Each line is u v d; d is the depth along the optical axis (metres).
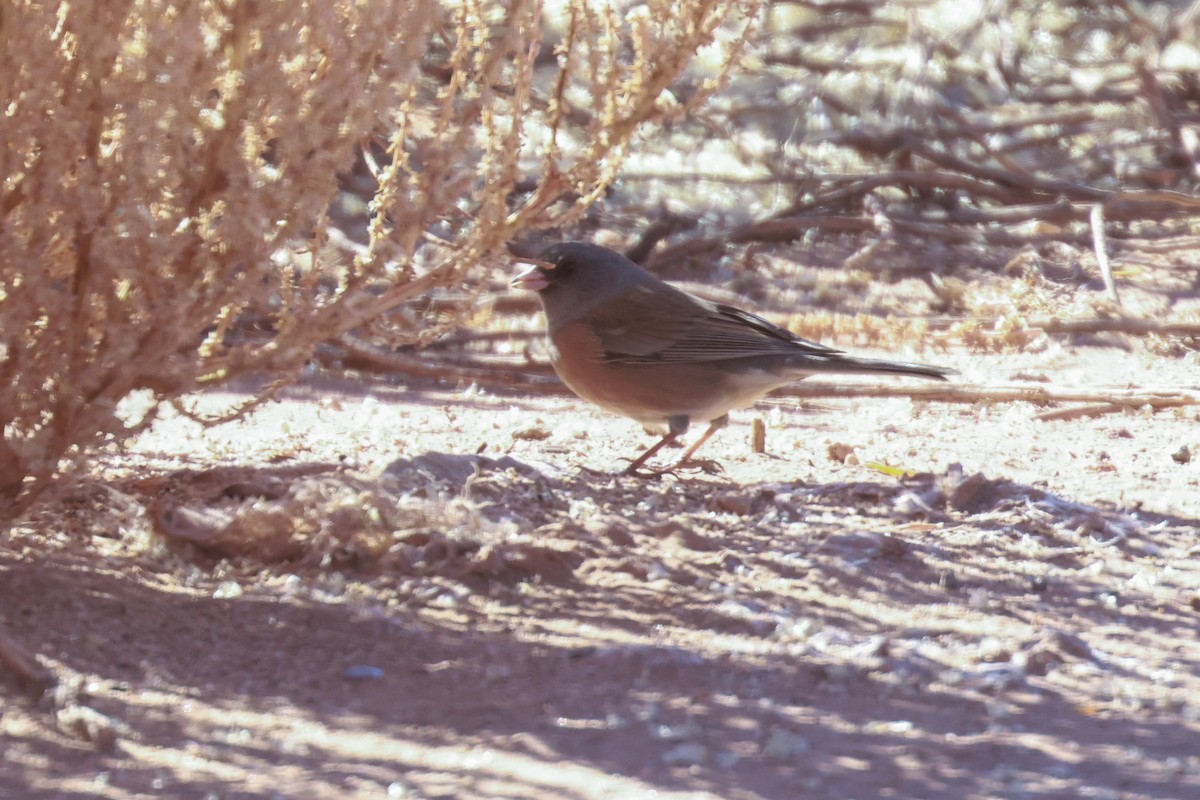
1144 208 26.30
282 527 10.51
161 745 7.64
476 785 7.27
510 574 10.41
